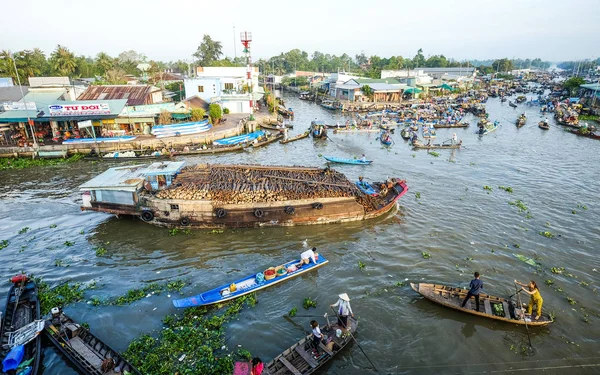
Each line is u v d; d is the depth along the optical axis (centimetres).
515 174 3766
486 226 2547
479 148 4950
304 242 2319
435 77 14388
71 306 1705
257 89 8856
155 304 1727
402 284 1892
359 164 4122
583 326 1605
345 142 5309
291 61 19038
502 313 1612
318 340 1386
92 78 10169
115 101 4912
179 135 4769
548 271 2008
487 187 3328
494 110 8662
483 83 15012
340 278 1947
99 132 4850
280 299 1777
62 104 4750
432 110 7850
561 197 3105
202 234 2398
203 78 7081
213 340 1505
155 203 2400
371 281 1925
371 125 6338
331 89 10675
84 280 1923
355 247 2267
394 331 1578
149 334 1540
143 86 5825
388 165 4103
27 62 7825
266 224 2459
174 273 1989
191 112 5319
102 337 1518
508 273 1994
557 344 1511
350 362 1415
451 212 2783
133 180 2455
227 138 4922
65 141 4372
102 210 2453
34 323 1477
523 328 1591
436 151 4797
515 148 4934
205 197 2400
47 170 3784
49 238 2361
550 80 18138
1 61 7381
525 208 2844
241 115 6675
